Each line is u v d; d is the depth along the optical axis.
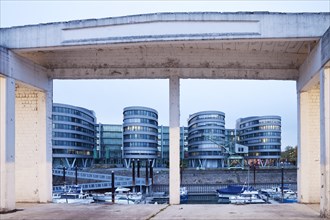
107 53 13.71
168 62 13.61
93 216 10.06
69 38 11.32
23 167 13.83
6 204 10.84
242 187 52.03
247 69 13.56
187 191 52.25
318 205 12.46
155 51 13.51
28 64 12.55
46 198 13.63
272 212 10.69
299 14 10.33
